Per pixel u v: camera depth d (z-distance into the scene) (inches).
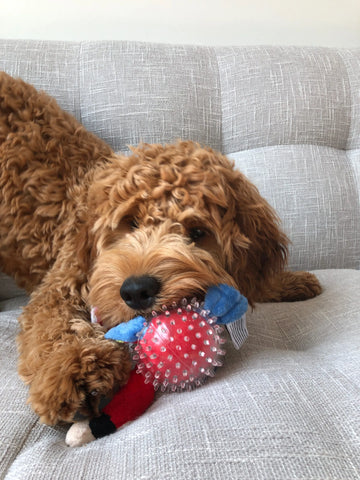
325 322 18.7
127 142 26.0
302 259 27.3
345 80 29.0
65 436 13.1
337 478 9.1
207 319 13.2
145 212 14.7
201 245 15.3
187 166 14.8
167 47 27.4
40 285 19.2
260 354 15.6
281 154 27.8
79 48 26.4
